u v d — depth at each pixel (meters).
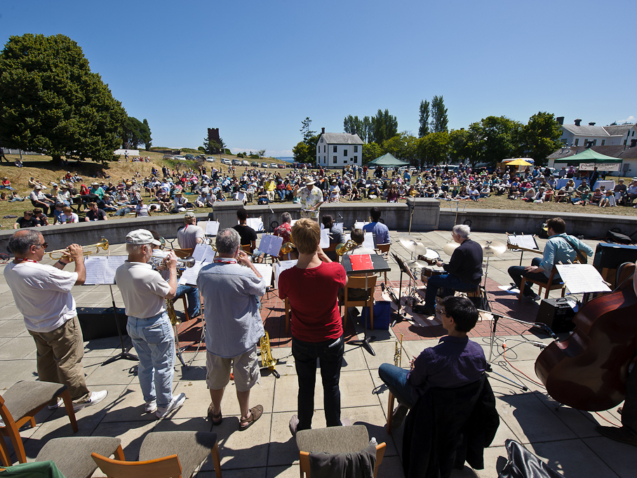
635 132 59.34
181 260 3.73
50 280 2.62
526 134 49.19
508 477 2.04
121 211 15.21
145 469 1.69
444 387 2.04
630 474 2.35
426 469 2.09
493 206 17.00
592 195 17.58
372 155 83.25
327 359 2.36
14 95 28.72
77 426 2.84
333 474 1.68
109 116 34.84
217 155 80.88
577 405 2.75
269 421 2.88
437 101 86.81
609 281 4.80
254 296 2.61
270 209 11.22
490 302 5.26
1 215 14.16
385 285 5.60
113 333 4.36
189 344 4.16
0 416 2.44
